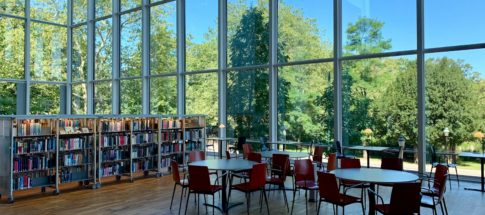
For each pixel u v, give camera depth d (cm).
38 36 1322
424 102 733
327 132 848
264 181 521
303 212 532
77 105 1388
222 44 1010
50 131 666
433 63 731
